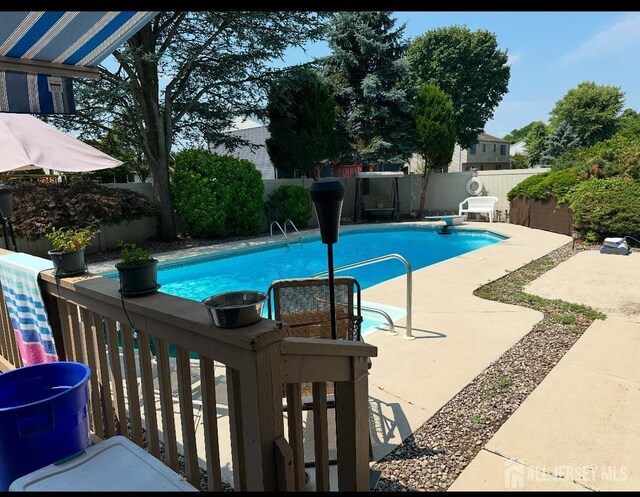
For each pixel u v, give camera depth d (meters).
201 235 10.92
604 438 2.35
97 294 1.75
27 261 2.45
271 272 9.02
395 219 15.03
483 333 3.99
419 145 14.44
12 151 3.62
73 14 2.17
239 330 1.13
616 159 9.76
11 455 1.41
